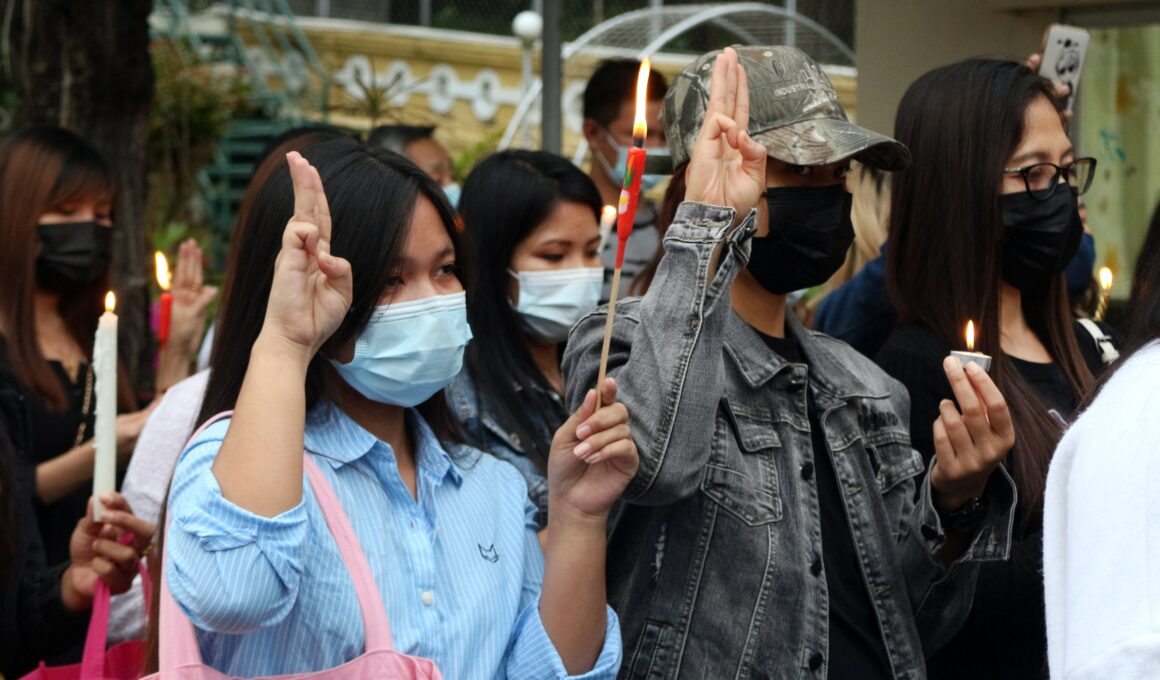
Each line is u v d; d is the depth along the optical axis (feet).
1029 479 9.34
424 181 7.29
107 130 20.45
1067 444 5.52
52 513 11.34
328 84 47.88
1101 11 16.51
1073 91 13.15
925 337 9.89
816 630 7.72
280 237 7.29
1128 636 4.80
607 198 18.80
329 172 7.17
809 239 8.30
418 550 7.02
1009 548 8.07
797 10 44.73
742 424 7.93
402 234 7.06
